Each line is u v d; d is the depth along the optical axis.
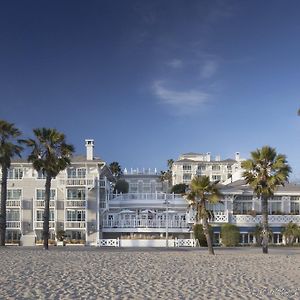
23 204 72.06
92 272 26.28
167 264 32.41
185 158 146.50
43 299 17.02
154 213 72.81
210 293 19.22
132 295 18.38
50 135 51.84
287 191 72.31
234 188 72.25
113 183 95.56
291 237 67.12
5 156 54.44
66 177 72.12
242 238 69.12
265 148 49.59
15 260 33.47
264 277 25.31
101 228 72.06
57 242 68.00
